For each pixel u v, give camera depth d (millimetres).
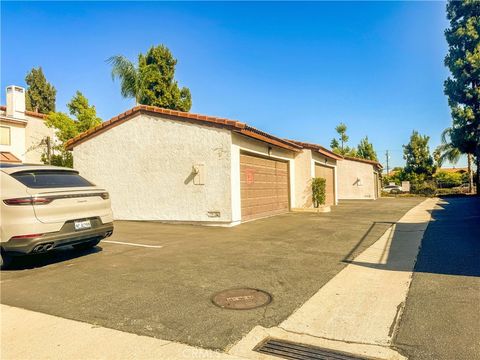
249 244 7625
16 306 4098
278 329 3441
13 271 5645
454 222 10859
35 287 4793
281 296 4348
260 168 13117
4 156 21469
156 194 11648
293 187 16266
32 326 3543
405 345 3074
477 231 8852
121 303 4129
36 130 24312
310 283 4855
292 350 3039
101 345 3131
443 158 31828
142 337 3270
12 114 23094
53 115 21625
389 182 56000
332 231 9477
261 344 3146
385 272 5367
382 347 3061
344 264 5879
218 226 10555
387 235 8789
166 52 26094
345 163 28250
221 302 4145
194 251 6910
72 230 5906
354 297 4293
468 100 21250
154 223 11383
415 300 4117
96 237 6414
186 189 11141
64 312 3889
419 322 3514
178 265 5820
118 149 12406
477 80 20891
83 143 13117
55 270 5648
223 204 10578
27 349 3084
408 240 7996
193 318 3682
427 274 5164
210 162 10789
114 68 18531
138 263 5988
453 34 21250
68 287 4762
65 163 20328
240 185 11367
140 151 11984
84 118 22344
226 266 5750
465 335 3209
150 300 4215
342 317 3707
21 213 5402
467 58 20359
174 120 11383
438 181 41188
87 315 3791
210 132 10805
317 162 17828
